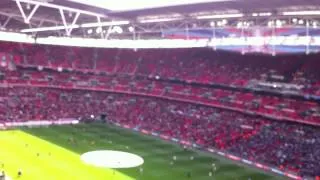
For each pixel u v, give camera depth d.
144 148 66.62
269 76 80.81
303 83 75.19
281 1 48.53
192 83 90.81
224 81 85.94
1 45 96.12
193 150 67.62
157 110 87.94
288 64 81.12
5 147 61.16
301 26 61.19
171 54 101.00
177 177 51.56
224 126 75.12
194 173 53.91
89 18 65.75
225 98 83.56
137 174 51.66
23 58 97.31
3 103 82.38
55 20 66.75
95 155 59.75
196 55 97.00
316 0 46.72
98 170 52.34
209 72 90.56
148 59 103.12
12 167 51.31
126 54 106.50
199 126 76.81
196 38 76.81
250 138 68.56
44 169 51.50
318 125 66.81
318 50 73.06
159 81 96.94
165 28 72.94
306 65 78.94
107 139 71.38
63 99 92.12
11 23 73.56
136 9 57.69
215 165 58.91
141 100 94.19
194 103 86.56
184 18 62.59
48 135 71.62
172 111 86.19
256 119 75.56
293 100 75.19
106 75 102.00
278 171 56.72
